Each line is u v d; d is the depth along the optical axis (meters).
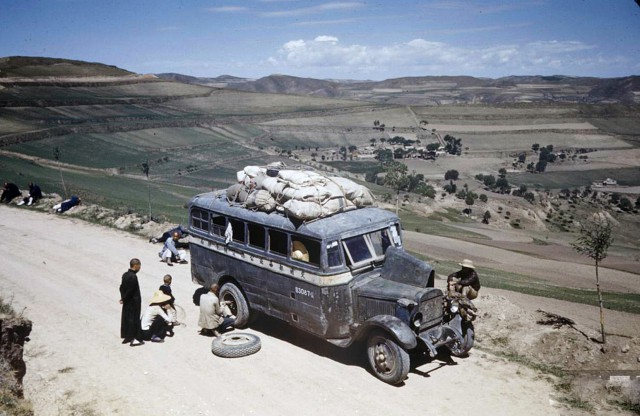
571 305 22.27
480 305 11.23
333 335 9.02
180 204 71.50
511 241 85.25
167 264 15.71
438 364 9.23
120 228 21.06
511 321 10.57
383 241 9.62
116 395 8.07
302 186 9.46
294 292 9.36
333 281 8.78
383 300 8.59
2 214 24.03
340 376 8.80
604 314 20.72
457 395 8.14
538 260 58.56
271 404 7.88
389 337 8.35
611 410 7.67
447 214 156.88
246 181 10.83
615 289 43.16
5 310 9.43
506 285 26.31
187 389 8.31
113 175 129.25
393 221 9.88
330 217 9.38
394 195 164.88
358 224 9.29
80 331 10.62
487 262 51.97
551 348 9.51
